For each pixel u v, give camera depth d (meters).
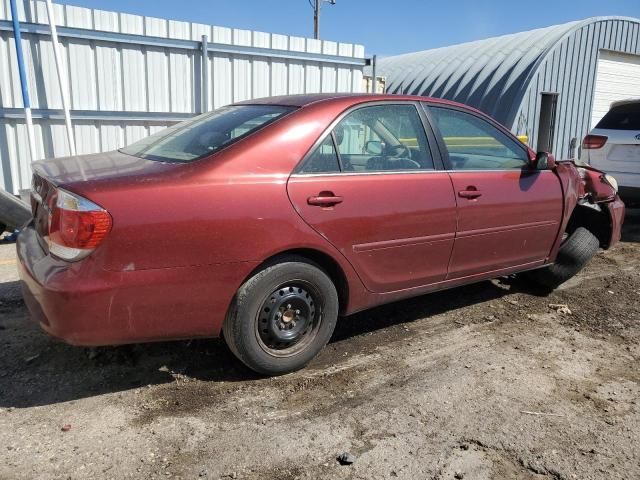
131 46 7.75
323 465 2.69
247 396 3.29
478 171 4.25
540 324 4.50
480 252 4.29
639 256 6.75
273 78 9.03
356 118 3.73
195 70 8.32
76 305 2.80
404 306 4.81
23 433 2.86
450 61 17.41
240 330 3.26
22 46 6.94
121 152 3.95
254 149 3.28
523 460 2.77
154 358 3.70
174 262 2.97
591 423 3.10
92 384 3.36
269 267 3.29
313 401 3.25
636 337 4.31
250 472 2.62
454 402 3.28
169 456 2.72
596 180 5.41
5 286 4.87
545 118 11.29
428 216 3.86
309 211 3.35
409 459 2.75
